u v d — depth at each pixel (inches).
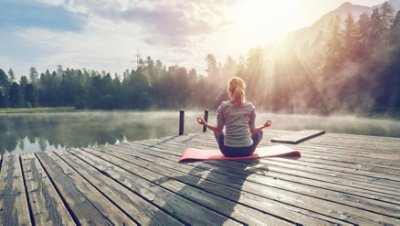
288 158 130.9
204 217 66.7
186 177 103.4
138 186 94.0
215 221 64.3
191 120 977.5
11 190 93.5
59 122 1045.8
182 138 222.5
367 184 89.0
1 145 537.3
